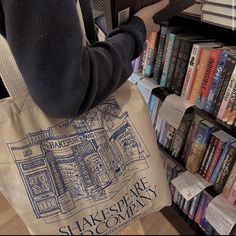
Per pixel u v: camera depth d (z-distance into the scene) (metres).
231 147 1.03
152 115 1.35
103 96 0.52
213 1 0.85
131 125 0.66
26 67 0.42
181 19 1.21
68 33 0.42
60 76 0.43
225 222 1.05
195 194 1.15
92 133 0.61
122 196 0.65
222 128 0.99
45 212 0.58
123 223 0.66
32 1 0.39
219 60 0.95
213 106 1.02
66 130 0.59
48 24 0.40
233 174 1.05
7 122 0.53
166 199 0.71
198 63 1.04
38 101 0.46
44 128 0.56
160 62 1.22
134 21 0.57
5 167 0.55
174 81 1.17
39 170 0.57
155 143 0.70
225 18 0.82
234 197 1.07
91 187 0.62
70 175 0.60
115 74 0.51
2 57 0.50
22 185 0.56
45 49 0.41
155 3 0.61
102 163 0.63
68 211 0.60
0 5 0.41
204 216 1.25
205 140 1.12
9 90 0.52
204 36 1.14
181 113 1.08
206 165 1.17
